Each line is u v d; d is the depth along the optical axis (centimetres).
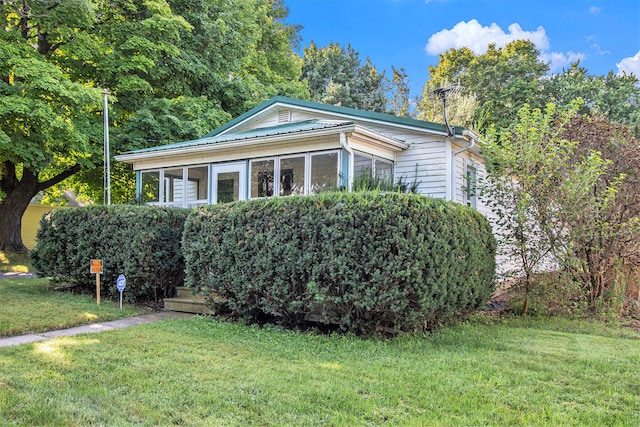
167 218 753
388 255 498
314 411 301
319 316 573
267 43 2588
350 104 3603
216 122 1588
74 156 1380
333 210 530
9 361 399
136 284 743
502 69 2941
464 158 975
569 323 658
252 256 586
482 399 330
